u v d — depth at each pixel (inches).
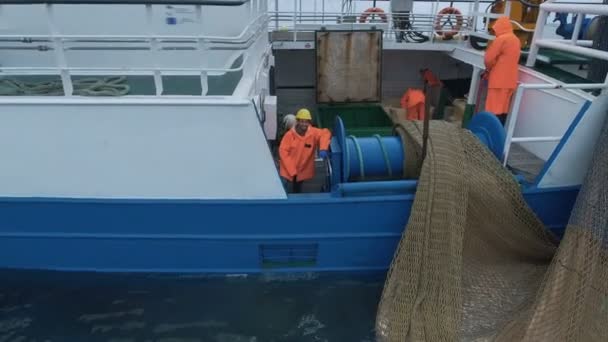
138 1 130.9
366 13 289.0
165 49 173.3
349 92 274.2
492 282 161.0
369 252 163.6
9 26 179.0
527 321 141.1
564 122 175.0
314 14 288.4
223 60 192.4
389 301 150.8
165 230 156.3
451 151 151.3
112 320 159.6
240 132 141.3
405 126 167.0
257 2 181.0
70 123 139.9
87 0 129.3
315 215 154.6
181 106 137.6
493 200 152.4
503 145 161.0
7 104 136.5
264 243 159.3
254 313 161.9
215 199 152.1
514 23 237.8
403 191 155.6
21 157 144.8
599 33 199.9
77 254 161.3
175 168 147.3
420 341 140.0
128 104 137.4
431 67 314.0
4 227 156.0
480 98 231.9
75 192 151.0
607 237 135.3
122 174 148.2
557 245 164.7
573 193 162.1
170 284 169.8
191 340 153.1
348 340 152.8
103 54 190.1
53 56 189.3
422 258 149.3
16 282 169.3
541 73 197.3
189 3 132.3
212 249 160.4
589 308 134.9
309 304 165.3
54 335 154.3
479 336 142.6
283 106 311.6
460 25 295.6
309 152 166.2
